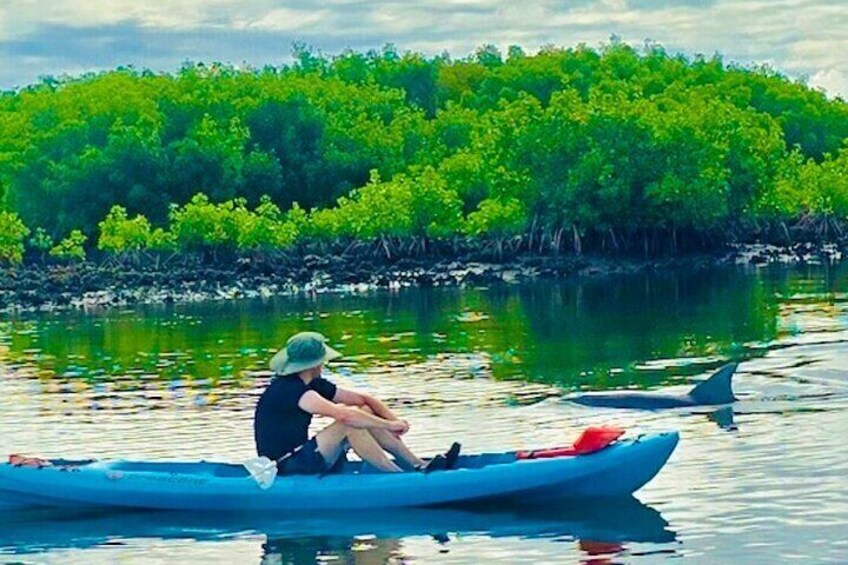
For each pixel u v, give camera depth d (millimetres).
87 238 88500
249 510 18156
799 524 16562
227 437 23844
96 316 52625
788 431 21969
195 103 101250
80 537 17422
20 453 23016
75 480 18484
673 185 74875
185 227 74938
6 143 108062
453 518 17547
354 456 20484
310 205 96875
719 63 136625
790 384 26453
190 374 32750
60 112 113125
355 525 17391
